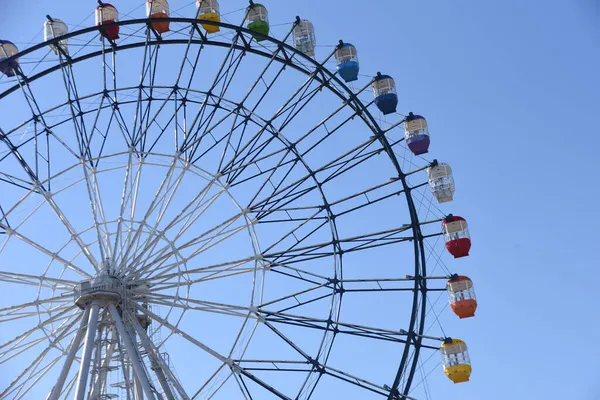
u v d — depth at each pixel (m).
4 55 42.91
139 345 39.34
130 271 40.34
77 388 35.94
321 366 41.59
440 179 45.78
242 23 43.12
